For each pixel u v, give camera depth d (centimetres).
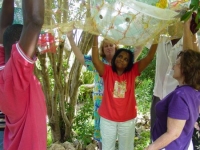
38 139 104
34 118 104
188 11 145
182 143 157
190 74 155
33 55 97
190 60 156
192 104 152
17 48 93
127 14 151
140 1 149
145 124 390
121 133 232
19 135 105
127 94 228
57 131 326
